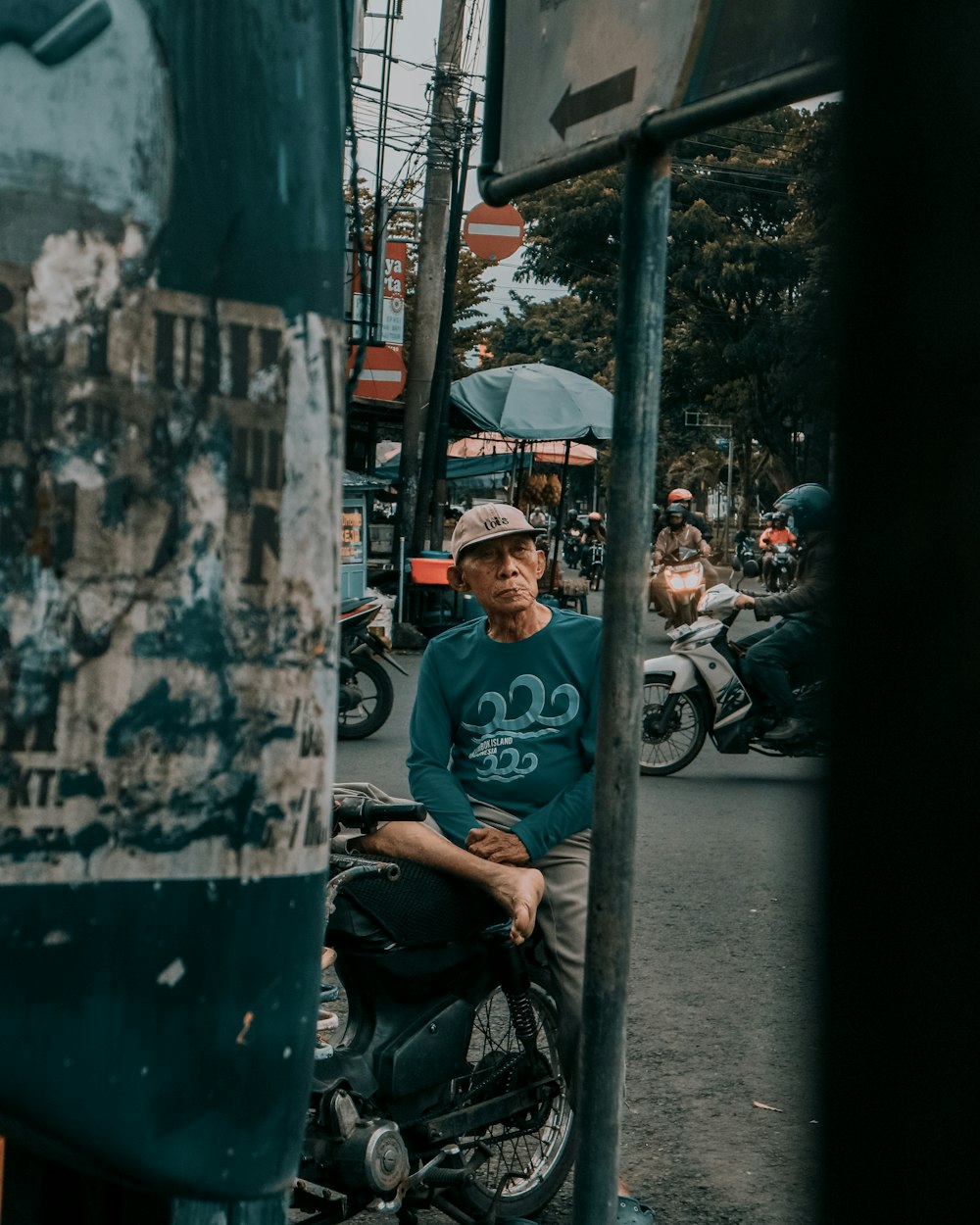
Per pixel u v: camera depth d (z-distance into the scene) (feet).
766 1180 12.56
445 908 10.39
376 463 75.25
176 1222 5.27
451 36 64.44
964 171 8.71
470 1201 10.89
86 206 4.66
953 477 9.29
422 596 65.36
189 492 4.77
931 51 8.20
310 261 5.05
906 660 9.70
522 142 6.56
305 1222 9.77
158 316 4.75
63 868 4.57
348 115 5.60
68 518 4.59
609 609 5.83
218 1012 4.79
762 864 24.06
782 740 31.76
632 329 5.78
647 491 5.83
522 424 68.54
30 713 4.54
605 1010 5.84
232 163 4.89
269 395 4.92
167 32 4.80
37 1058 4.53
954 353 9.16
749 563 88.89
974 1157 9.78
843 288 10.19
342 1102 9.72
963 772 9.57
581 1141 5.87
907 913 10.05
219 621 4.80
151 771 4.68
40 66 4.62
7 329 4.54
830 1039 10.42
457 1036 10.54
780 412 130.93
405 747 36.81
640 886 22.56
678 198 126.11
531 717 11.27
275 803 4.89
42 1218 5.42
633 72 5.79
